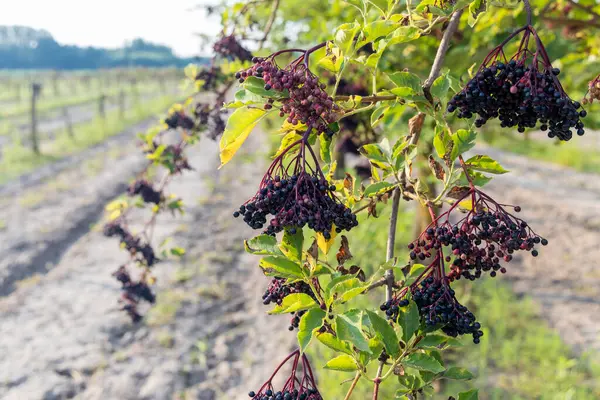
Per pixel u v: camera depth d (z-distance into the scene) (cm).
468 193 65
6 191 564
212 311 318
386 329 62
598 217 518
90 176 641
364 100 67
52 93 1908
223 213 504
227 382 251
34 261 387
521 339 282
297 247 62
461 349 265
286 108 61
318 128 62
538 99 56
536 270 380
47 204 520
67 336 289
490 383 241
